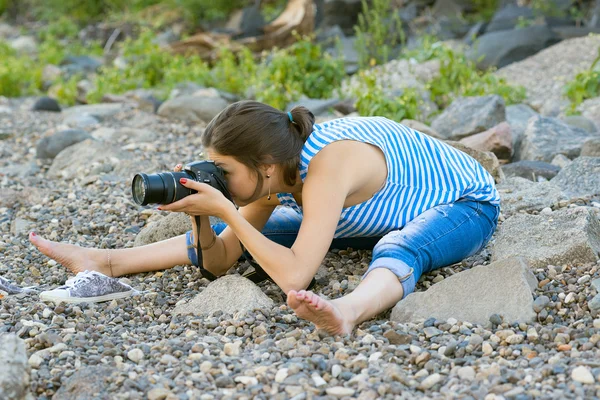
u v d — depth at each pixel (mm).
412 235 3301
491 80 7535
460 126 6145
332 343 2863
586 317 3014
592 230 3623
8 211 4945
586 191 4426
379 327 3004
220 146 3082
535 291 3203
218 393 2531
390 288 3135
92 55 14047
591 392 2402
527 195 4367
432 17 12516
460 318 3045
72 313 3275
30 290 3574
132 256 3752
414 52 8852
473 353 2787
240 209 3615
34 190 5230
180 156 6094
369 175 3238
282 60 8359
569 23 11531
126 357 2836
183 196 3049
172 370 2699
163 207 3053
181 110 7371
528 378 2529
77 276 3463
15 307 3332
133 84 9508
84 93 9648
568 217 3688
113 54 13547
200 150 6270
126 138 6680
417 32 11562
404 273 3178
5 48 13977
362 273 3639
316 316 2869
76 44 15094
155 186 2988
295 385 2561
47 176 5871
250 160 3086
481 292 3105
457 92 7492
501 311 3021
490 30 11469
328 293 3457
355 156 3188
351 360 2736
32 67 11781
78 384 2586
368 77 7105
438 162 3529
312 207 3090
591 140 5117
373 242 3678
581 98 7133
